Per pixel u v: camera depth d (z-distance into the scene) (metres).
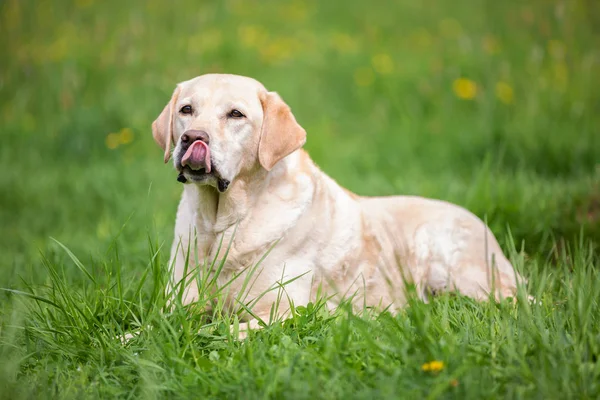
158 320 4.27
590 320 4.13
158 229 7.05
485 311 4.64
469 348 3.81
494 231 6.66
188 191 5.10
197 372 3.81
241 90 4.88
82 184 9.70
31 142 11.74
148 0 16.27
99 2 16.22
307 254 5.05
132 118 12.02
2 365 4.02
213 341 4.24
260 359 3.88
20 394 3.70
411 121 12.38
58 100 12.93
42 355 4.25
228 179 4.73
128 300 4.85
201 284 4.57
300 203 5.02
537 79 12.67
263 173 4.97
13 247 7.46
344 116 12.98
